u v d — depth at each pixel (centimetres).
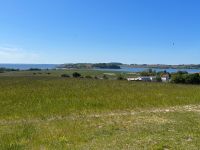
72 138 1236
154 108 2373
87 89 4138
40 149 1084
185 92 3747
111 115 1956
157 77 8250
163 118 1741
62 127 1488
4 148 1095
